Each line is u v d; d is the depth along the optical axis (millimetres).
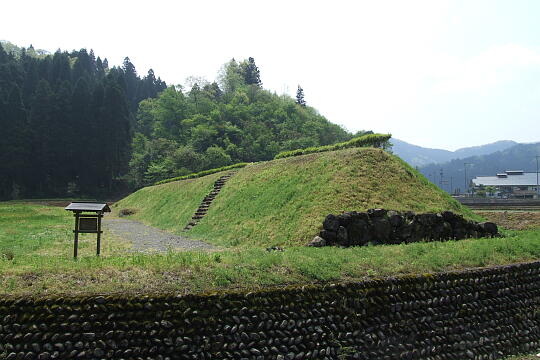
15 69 79812
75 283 7410
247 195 21531
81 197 66688
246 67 124500
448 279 9930
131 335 6828
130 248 15930
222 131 74438
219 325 7305
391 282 9094
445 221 15359
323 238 13453
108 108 70562
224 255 9906
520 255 12594
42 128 67188
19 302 6676
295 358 7691
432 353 9141
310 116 98188
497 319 10539
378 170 18422
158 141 70125
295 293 8062
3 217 27938
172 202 31156
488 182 104000
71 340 6633
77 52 117062
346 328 8312
